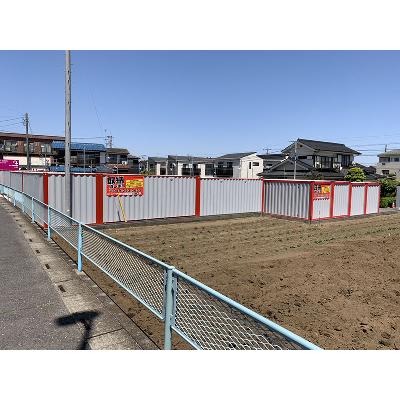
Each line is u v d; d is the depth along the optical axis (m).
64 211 11.61
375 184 19.88
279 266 7.48
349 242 10.70
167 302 3.02
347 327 4.54
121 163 55.59
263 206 17.64
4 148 48.78
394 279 6.75
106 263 4.61
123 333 3.59
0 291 4.68
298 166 37.88
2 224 10.31
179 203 14.47
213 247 9.50
